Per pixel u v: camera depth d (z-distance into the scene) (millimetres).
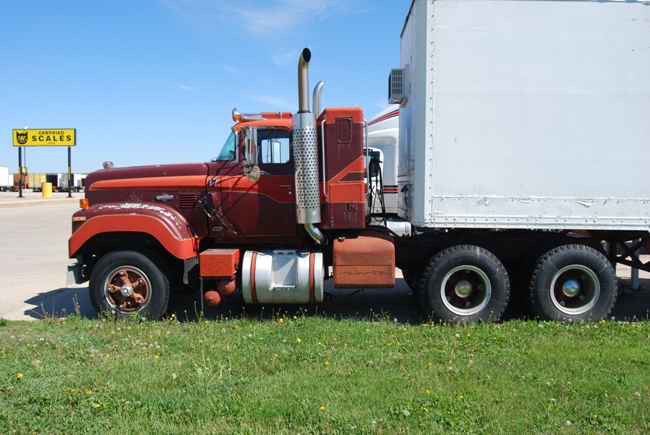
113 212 5762
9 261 10844
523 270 5824
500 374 3971
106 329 5348
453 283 5738
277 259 5875
